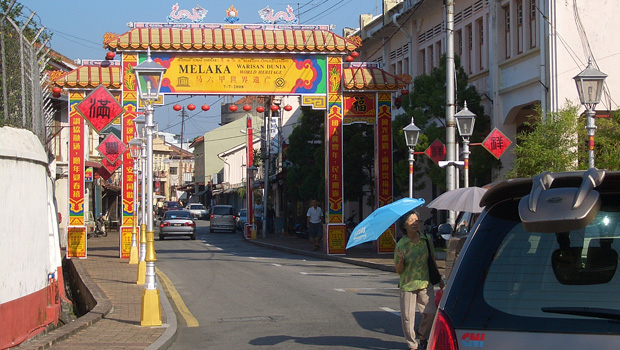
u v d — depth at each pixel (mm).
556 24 19156
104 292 14047
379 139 24141
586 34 19250
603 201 3656
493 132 15852
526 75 20891
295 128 34719
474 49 24906
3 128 9328
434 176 21578
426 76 22766
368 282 16531
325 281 16812
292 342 9531
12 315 9023
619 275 3475
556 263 3590
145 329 10289
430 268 8289
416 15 29672
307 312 12102
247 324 11078
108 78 22453
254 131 69812
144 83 11328
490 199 3914
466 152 16125
